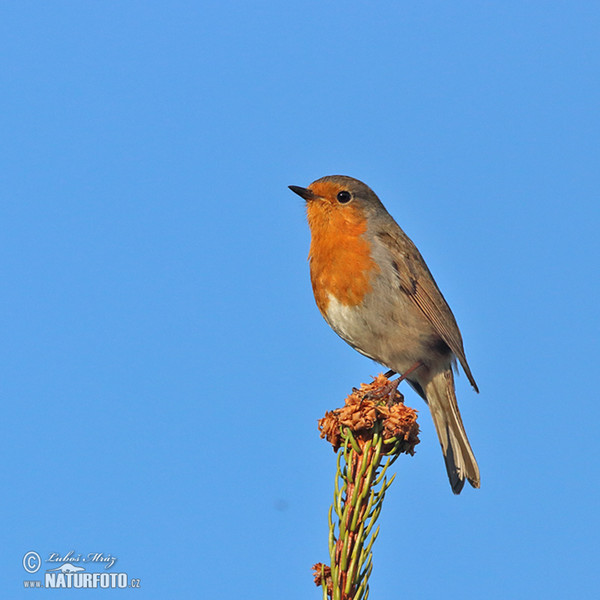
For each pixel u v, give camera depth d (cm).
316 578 680
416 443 719
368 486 692
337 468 693
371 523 685
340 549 675
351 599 657
